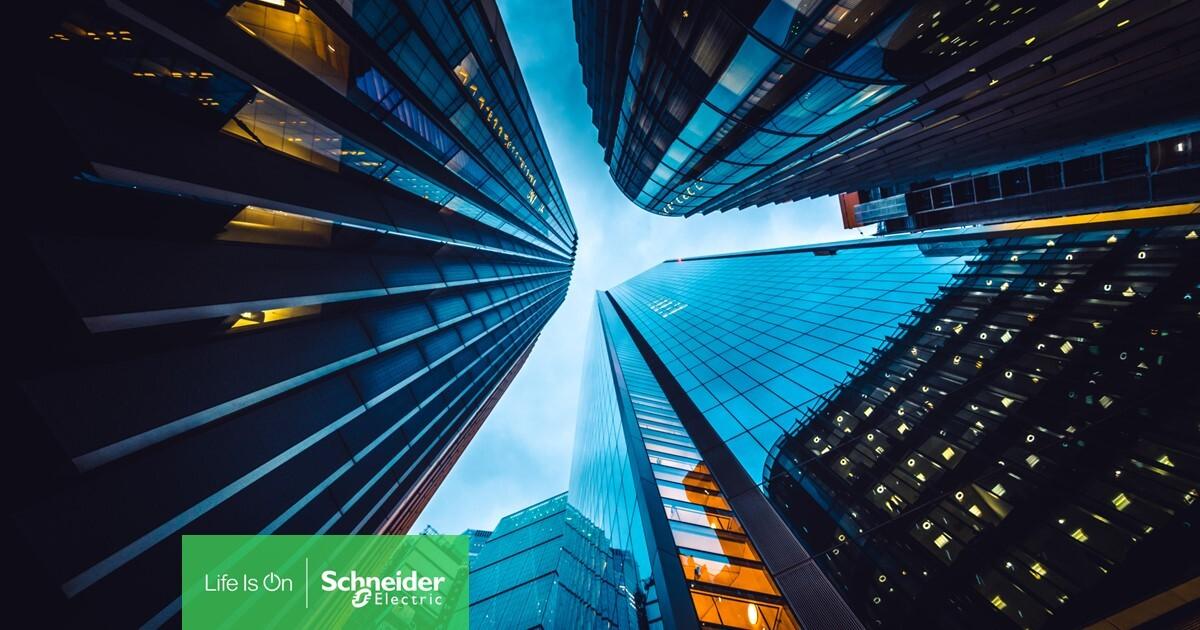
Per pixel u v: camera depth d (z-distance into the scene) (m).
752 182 30.33
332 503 15.22
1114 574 8.64
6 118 5.75
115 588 7.66
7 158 5.93
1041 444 12.16
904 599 10.31
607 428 32.84
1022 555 9.88
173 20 7.36
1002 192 40.97
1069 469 11.12
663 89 22.02
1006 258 23.59
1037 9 10.54
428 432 25.27
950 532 11.22
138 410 7.23
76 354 6.81
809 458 16.75
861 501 13.65
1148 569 8.38
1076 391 13.07
